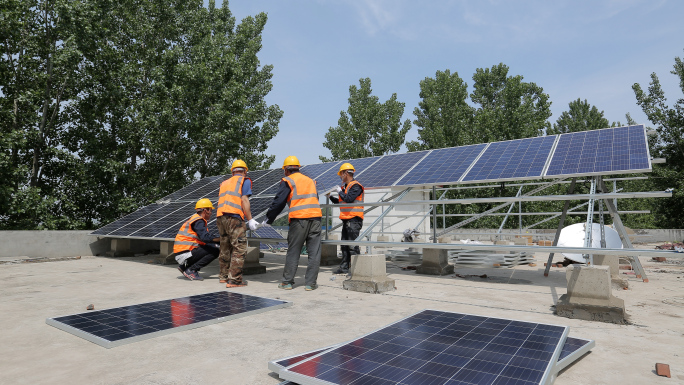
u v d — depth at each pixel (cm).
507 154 927
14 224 1380
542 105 3684
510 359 297
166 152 1866
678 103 2788
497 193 2875
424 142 3594
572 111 5166
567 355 326
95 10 1497
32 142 1425
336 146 3559
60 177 1591
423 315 453
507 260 1070
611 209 841
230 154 2084
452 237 2383
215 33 2527
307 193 715
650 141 2906
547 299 622
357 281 691
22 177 1361
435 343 340
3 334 418
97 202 1616
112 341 374
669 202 2711
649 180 2902
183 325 430
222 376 304
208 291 680
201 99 1880
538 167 786
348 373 270
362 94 3659
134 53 1816
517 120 3178
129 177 1662
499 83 3853
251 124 2398
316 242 716
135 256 1339
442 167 962
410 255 1181
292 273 713
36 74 1408
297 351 362
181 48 1873
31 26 1448
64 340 396
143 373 310
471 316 447
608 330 445
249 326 448
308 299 611
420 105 3719
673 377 306
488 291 694
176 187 1892
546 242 1678
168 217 1140
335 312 521
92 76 1534
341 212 927
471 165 913
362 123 3509
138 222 1202
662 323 477
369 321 473
